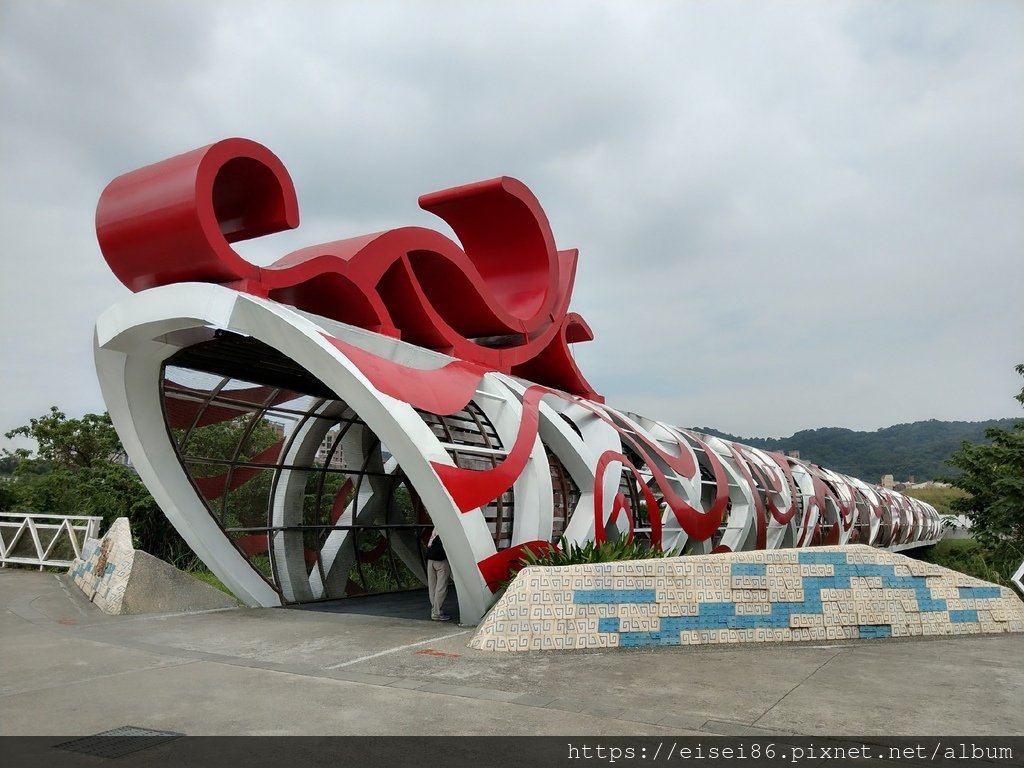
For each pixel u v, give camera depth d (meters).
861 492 32.69
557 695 6.53
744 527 18.62
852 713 6.10
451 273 14.22
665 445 17.48
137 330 10.92
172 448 12.56
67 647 8.76
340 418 15.18
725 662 8.12
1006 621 10.43
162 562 12.27
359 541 16.64
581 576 8.79
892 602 9.98
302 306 12.73
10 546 18.75
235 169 10.92
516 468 11.38
